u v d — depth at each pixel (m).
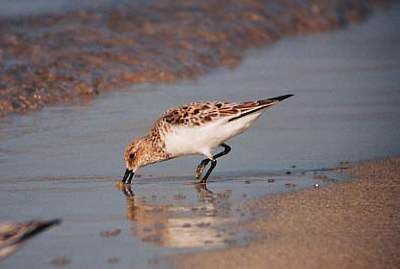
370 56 21.94
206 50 21.11
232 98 17.48
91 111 16.45
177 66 19.69
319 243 10.10
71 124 15.57
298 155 14.05
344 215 11.09
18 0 23.64
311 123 15.90
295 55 21.91
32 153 13.93
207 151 12.81
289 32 24.55
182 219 10.96
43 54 19.02
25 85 17.27
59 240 10.17
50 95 17.12
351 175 12.95
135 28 21.48
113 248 9.91
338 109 16.86
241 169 13.39
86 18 21.94
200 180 12.82
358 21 27.19
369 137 15.03
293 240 10.17
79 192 12.19
